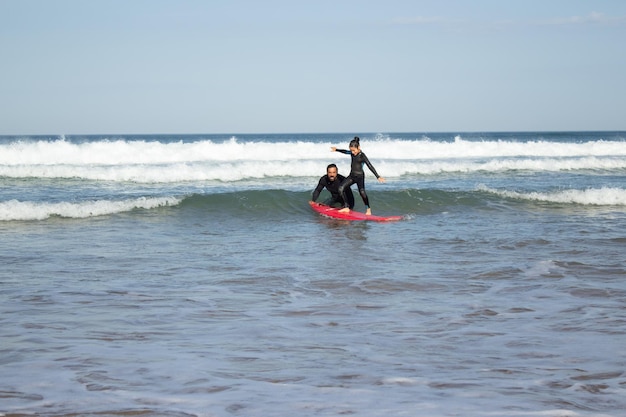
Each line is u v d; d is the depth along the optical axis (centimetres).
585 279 840
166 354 502
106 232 1252
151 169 2159
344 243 1152
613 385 429
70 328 588
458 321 625
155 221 1402
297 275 866
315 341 548
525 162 2581
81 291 757
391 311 668
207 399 396
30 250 1048
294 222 1434
